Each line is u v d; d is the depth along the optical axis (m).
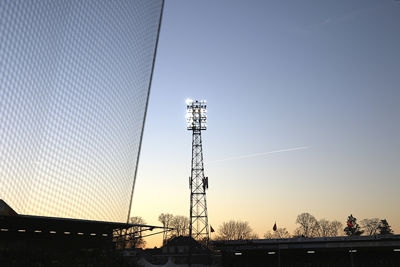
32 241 28.84
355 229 138.00
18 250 27.97
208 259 78.31
